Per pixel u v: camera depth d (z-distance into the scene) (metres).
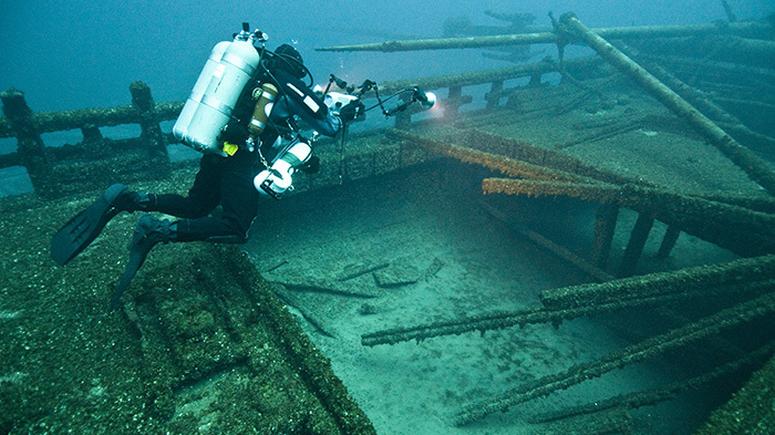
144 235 2.13
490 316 4.11
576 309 3.79
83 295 2.65
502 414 4.08
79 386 2.09
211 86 2.03
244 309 2.65
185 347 2.26
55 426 1.90
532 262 6.38
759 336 4.35
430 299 5.61
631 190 4.38
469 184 7.50
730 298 4.76
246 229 2.29
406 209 7.20
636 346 3.64
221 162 2.24
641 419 4.03
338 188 6.42
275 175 2.15
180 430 1.93
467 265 6.32
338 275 5.86
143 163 4.47
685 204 4.07
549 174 4.97
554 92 8.95
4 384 2.06
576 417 3.85
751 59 9.21
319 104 2.16
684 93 8.27
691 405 4.17
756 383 2.40
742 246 4.11
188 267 2.94
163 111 4.38
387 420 3.97
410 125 6.96
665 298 3.87
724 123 7.18
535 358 4.78
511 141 6.25
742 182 5.37
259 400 2.09
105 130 16.64
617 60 7.49
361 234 6.66
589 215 7.57
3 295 2.62
